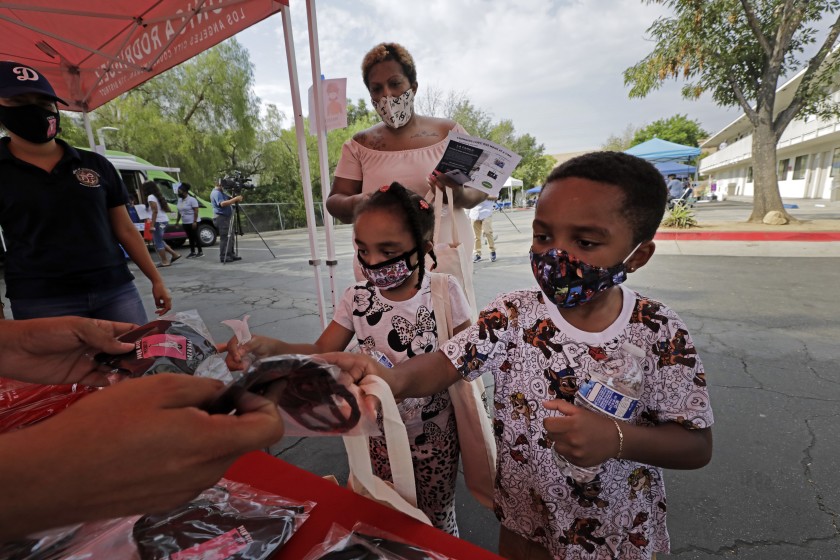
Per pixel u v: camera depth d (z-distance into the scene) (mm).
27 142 1998
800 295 4680
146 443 335
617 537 945
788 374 2896
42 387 909
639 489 955
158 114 19781
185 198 10367
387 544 644
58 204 2074
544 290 878
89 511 344
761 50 9906
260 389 480
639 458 796
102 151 4379
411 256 1280
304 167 2723
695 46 9766
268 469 858
